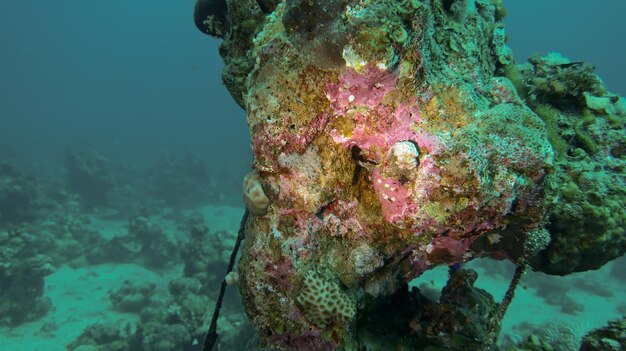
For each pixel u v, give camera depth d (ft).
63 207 53.52
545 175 6.98
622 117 12.04
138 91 287.28
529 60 14.53
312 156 7.41
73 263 39.14
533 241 7.67
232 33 11.27
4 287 29.71
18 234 35.50
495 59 11.60
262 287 7.84
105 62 326.03
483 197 6.72
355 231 7.77
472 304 10.55
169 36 362.33
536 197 7.14
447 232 7.55
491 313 10.86
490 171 6.72
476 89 7.78
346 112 7.14
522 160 6.75
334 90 7.03
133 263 41.39
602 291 41.09
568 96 11.94
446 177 6.64
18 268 30.17
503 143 6.77
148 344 24.16
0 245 33.42
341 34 6.58
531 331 30.50
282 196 7.61
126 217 58.49
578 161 10.66
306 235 7.62
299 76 7.16
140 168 99.09
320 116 7.21
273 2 9.96
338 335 7.37
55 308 31.37
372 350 8.17
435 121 6.93
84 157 62.64
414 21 6.58
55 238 41.96
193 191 71.51
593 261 10.37
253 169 8.37
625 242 10.29
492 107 7.46
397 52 6.47
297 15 7.16
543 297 38.93
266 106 7.29
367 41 6.31
